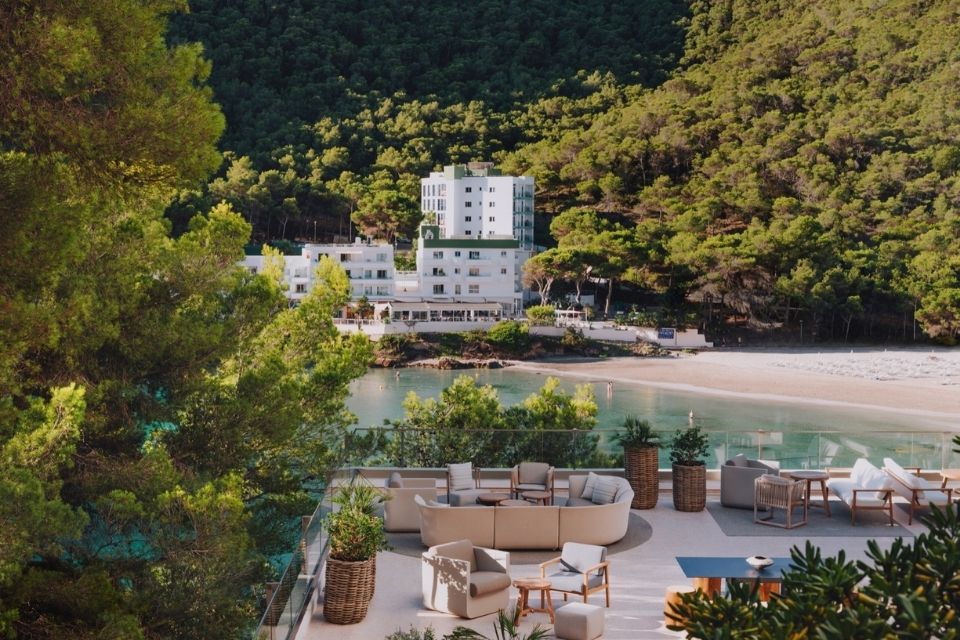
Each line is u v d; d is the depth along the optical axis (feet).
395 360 285.43
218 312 52.24
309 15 594.24
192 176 30.01
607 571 38.45
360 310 305.73
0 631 30.91
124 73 29.22
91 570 37.14
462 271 332.60
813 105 454.40
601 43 621.72
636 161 431.02
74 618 35.99
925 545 15.43
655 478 53.78
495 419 85.56
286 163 454.40
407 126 498.28
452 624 36.83
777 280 323.98
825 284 317.42
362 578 36.83
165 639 39.63
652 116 453.17
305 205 430.20
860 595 14.44
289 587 32.94
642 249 329.72
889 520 51.57
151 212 50.62
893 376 258.98
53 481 36.24
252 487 54.19
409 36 602.03
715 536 48.37
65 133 27.68
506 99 549.13
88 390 43.55
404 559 44.98
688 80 518.78
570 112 520.83
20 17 26.63
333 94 540.93
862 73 468.75
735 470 53.88
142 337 46.26
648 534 48.57
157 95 29.99
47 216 29.43
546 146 459.32
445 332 297.74
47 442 33.73
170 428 50.06
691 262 327.47
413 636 32.86
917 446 58.44
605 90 535.60
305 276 315.58
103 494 41.24
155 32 29.94
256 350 60.08
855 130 399.03
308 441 56.75
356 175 453.17
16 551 30.55
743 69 514.68
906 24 495.41
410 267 353.72
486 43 604.08
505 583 38.63
